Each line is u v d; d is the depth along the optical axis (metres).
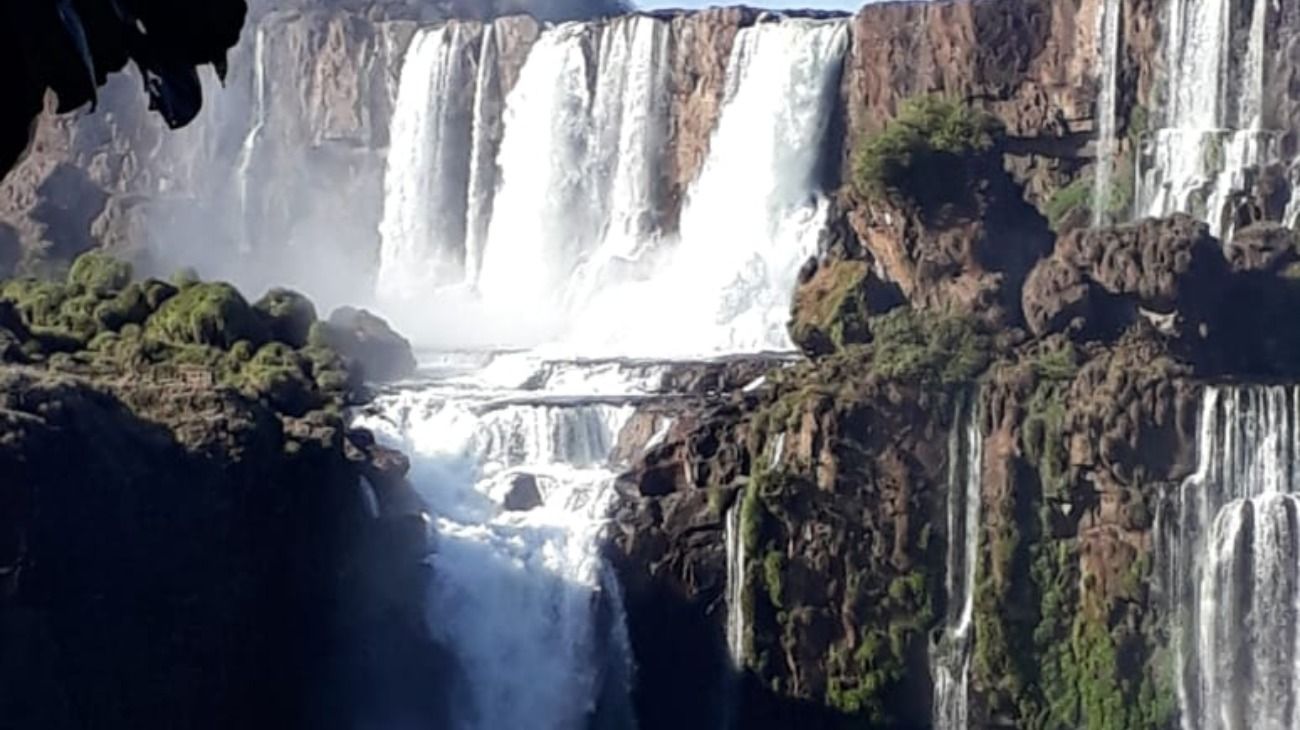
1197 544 151.12
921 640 157.75
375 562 154.62
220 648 144.88
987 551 155.50
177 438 147.88
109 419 146.12
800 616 157.88
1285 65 172.88
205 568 145.00
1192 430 152.12
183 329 167.75
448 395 172.50
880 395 160.00
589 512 163.50
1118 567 152.12
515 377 179.62
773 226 194.62
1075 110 181.75
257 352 166.50
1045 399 156.00
